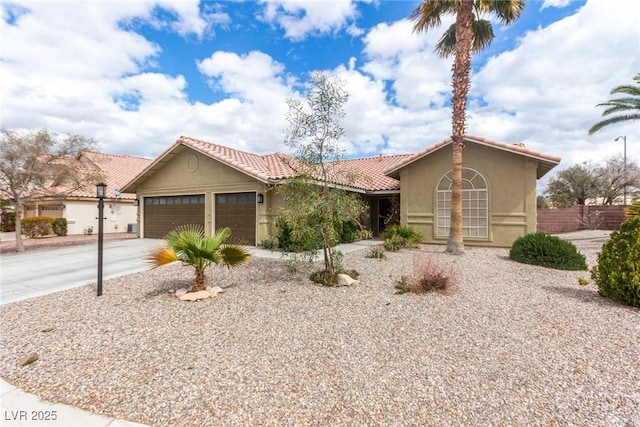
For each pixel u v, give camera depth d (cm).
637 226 648
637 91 1524
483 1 1254
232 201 1544
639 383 354
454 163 1266
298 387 350
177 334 496
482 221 1457
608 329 505
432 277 726
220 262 721
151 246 1510
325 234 802
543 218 2705
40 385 363
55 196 1686
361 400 326
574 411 307
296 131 801
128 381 367
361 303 638
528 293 707
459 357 416
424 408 313
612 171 3381
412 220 1609
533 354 423
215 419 301
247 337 483
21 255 1303
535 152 1318
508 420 295
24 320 561
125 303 649
